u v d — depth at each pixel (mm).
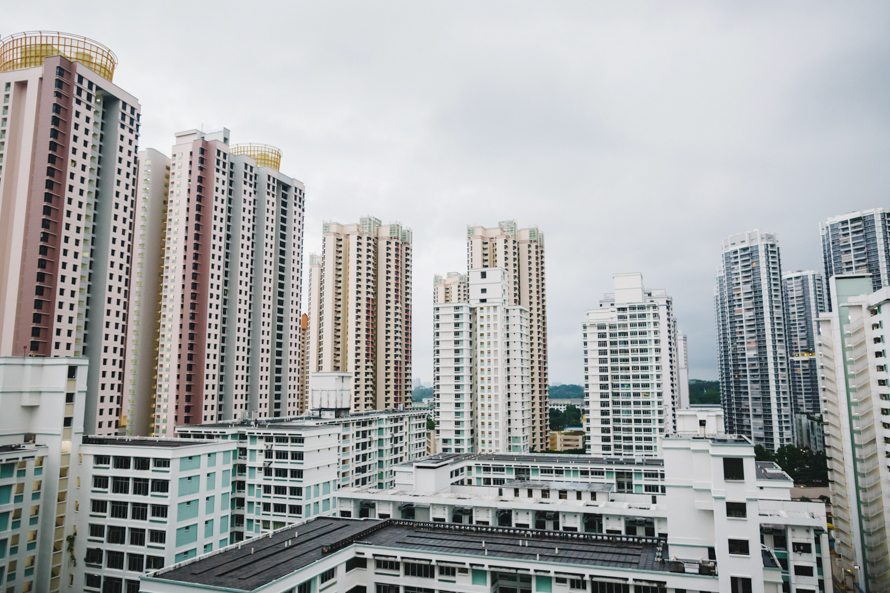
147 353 159625
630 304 187375
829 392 131875
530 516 108500
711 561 68125
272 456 117188
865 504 109500
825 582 90625
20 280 119188
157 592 62250
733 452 66250
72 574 91875
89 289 131500
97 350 129875
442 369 184250
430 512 112438
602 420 186875
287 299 185000
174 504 89875
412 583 73750
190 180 160125
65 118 125938
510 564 69875
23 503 85812
